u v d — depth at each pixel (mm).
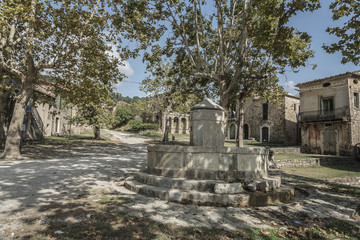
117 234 2996
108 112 24531
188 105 26578
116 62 12883
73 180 6195
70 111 31547
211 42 13148
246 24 8438
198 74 10875
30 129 19641
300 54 9633
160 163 5531
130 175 7277
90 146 17797
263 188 5035
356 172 13305
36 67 11266
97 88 13328
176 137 35719
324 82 20672
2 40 10578
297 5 5852
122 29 11242
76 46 11070
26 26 11867
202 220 3619
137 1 9781
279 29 6699
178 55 12578
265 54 12992
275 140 27188
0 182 5617
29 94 11203
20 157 10242
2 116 14727
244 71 13656
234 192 4695
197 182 4863
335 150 19578
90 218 3484
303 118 22141
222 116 6336
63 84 13438
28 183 5621
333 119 19281
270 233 3260
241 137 15344
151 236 2996
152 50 11508
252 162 5555
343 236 3383
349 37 6785
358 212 4551
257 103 29656
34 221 3311
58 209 3838
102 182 6148
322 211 4355
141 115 51375
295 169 13664
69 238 2820
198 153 5258
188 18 11914
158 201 4469
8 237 2783
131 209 3939
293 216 4023
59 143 18422
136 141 26812
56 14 10422
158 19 10688
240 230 3309
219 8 10375
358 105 19422
